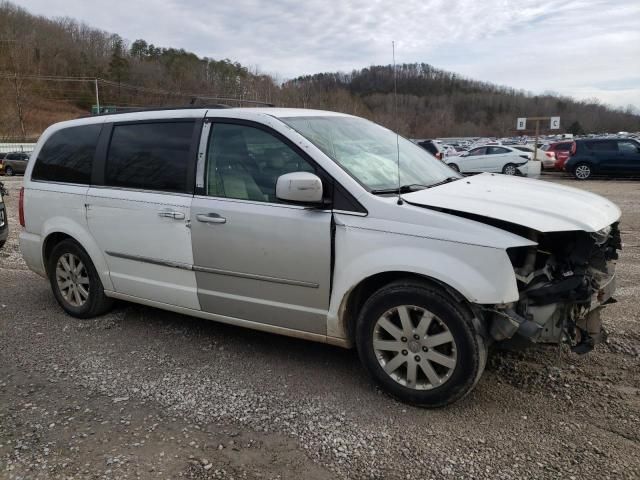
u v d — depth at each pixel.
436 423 3.08
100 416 3.20
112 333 4.50
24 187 5.08
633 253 7.04
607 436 2.91
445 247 3.00
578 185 17.59
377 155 3.84
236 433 3.01
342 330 3.44
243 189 3.67
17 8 93.00
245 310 3.78
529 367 3.71
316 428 3.05
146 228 4.12
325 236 3.33
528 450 2.81
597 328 3.43
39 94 74.31
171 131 4.09
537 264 3.26
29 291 5.74
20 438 2.98
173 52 105.31
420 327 3.15
